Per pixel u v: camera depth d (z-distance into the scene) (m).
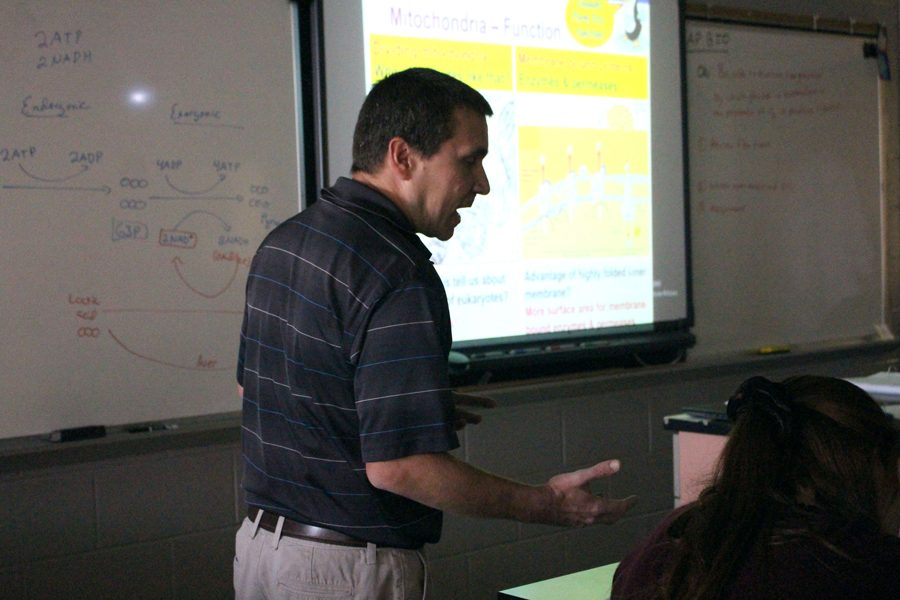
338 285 1.36
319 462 1.40
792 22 3.78
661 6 3.40
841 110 3.94
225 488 2.59
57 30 2.30
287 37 2.63
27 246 2.28
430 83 1.46
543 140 3.14
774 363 3.71
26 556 2.31
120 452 2.39
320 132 2.67
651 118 3.39
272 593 1.45
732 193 3.65
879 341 4.04
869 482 0.98
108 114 2.37
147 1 2.42
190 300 2.50
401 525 1.43
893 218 4.12
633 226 3.35
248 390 1.52
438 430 1.32
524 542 3.15
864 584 0.90
